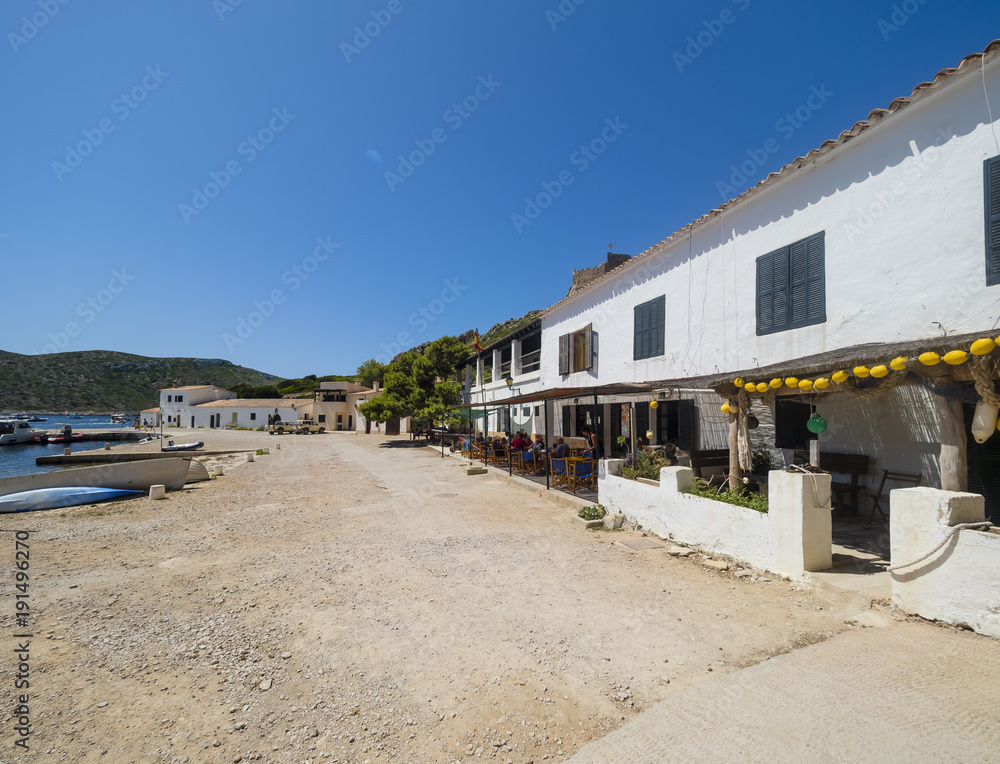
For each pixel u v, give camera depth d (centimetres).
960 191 600
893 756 252
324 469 1906
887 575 509
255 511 1085
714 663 374
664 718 304
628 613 482
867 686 318
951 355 418
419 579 612
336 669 392
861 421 754
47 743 299
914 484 679
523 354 2434
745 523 602
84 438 4466
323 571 652
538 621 473
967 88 596
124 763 281
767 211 902
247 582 610
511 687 357
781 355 862
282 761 283
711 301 1038
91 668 397
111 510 1110
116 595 566
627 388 1004
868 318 709
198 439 4109
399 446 3177
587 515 903
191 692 360
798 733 277
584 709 326
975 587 378
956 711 284
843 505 768
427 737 303
